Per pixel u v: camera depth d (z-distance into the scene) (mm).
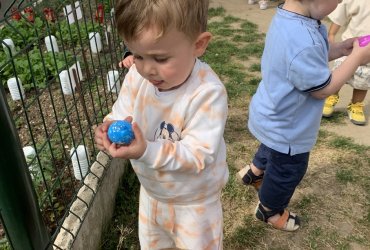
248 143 1405
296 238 1062
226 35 2330
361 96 1500
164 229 771
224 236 1066
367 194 1192
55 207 1022
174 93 632
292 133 897
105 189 1078
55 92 1587
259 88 972
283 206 1027
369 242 1049
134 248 1017
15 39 1865
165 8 517
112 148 569
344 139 1414
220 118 625
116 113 726
